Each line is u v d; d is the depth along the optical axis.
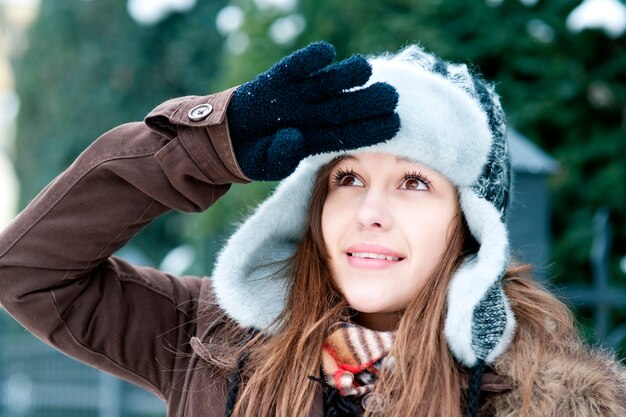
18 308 1.53
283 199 1.56
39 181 9.52
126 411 4.54
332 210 1.46
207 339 1.59
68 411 4.94
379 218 1.39
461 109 1.36
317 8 4.28
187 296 1.68
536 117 3.86
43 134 9.68
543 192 2.91
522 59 3.89
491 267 1.35
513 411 1.34
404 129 1.35
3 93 11.00
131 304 1.61
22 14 10.79
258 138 1.35
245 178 1.38
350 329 1.46
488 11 3.95
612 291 3.14
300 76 1.29
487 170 1.46
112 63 9.27
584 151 3.85
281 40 4.45
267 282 1.58
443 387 1.37
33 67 9.69
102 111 9.26
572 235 3.73
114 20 9.30
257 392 1.46
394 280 1.42
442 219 1.42
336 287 1.54
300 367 1.47
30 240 1.51
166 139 1.47
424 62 1.49
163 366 1.61
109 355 1.59
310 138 1.32
